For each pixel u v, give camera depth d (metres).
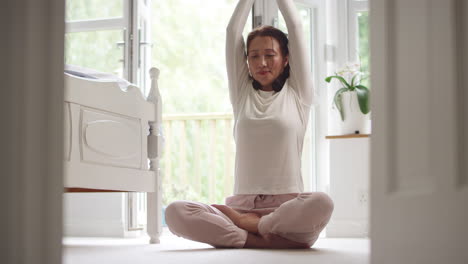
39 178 0.89
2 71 0.88
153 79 2.88
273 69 2.35
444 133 0.93
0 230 0.87
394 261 1.02
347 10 3.58
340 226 3.22
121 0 3.38
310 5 3.51
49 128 0.91
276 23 3.31
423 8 0.99
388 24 1.05
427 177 0.96
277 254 1.85
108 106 2.48
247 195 2.28
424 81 0.98
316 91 3.52
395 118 1.06
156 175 2.80
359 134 3.21
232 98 2.44
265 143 2.27
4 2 0.89
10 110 0.87
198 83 6.43
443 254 0.91
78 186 2.29
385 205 1.04
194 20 6.40
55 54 0.92
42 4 0.90
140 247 2.39
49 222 0.90
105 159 2.46
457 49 0.92
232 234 2.11
